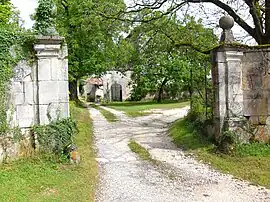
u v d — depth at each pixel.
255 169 9.05
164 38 17.23
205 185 7.87
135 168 9.30
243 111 10.88
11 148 8.37
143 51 19.39
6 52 8.49
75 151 8.83
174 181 8.16
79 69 29.47
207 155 10.46
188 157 10.61
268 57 11.00
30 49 8.74
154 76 38.94
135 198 6.92
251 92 10.96
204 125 12.30
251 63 10.99
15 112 8.55
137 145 12.40
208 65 13.27
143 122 19.59
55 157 8.56
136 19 16.70
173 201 6.79
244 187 7.72
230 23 10.98
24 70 8.68
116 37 29.67
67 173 7.93
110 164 9.70
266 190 7.50
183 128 14.10
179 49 16.88
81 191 6.89
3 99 8.37
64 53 8.98
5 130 8.32
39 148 8.64
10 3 17.89
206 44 15.02
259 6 13.62
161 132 15.63
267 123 10.91
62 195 6.44
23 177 7.20
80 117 20.14
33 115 8.76
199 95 15.13
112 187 7.62
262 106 10.95
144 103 38.34
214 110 11.29
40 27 8.77
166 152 11.32
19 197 5.97
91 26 18.59
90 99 52.00
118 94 52.22
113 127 17.52
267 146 10.54
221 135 10.76
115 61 32.38
